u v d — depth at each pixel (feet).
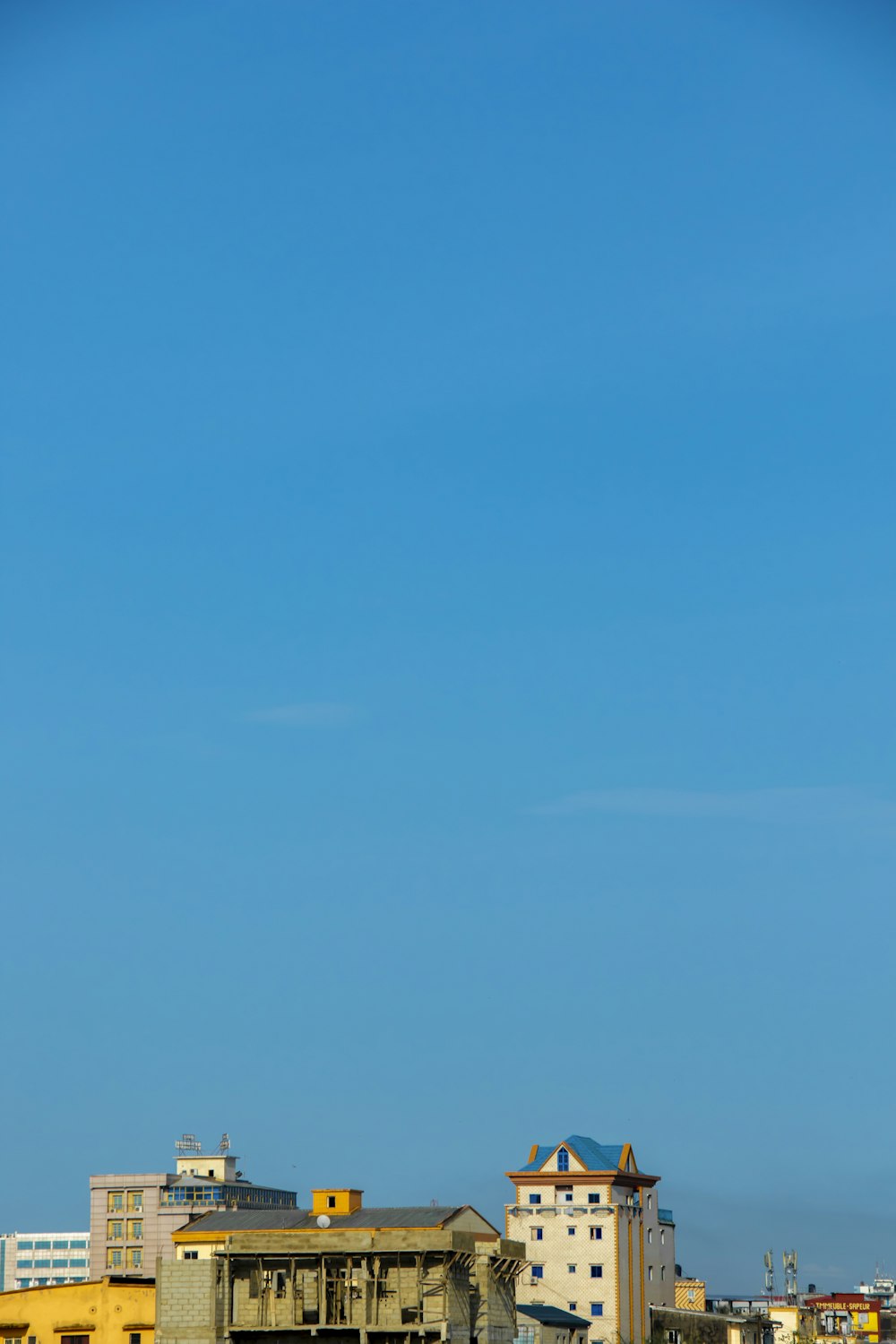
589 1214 602.85
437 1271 389.60
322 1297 389.39
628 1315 599.98
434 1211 483.10
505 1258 423.64
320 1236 394.11
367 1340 384.06
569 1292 597.52
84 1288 456.04
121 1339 449.48
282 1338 388.16
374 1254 390.83
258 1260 394.52
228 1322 390.42
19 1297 458.91
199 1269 393.91
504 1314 424.46
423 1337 384.27
